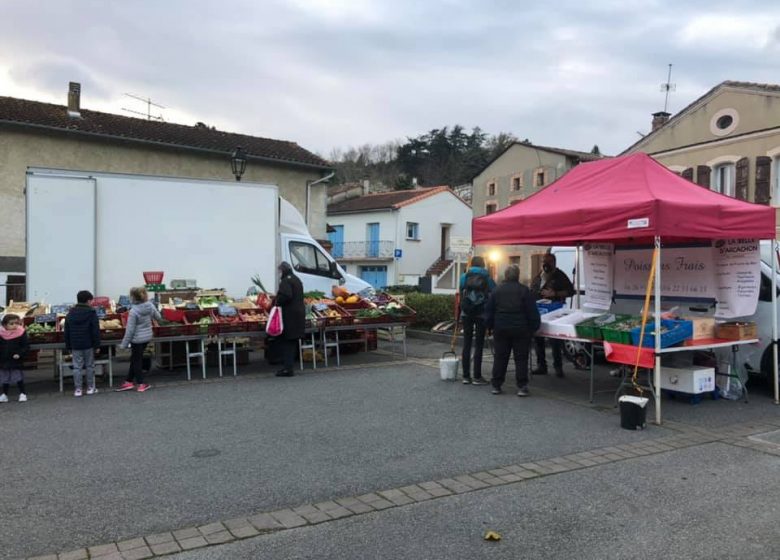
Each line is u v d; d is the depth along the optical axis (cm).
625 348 679
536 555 354
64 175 928
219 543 365
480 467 501
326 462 509
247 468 493
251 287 1063
